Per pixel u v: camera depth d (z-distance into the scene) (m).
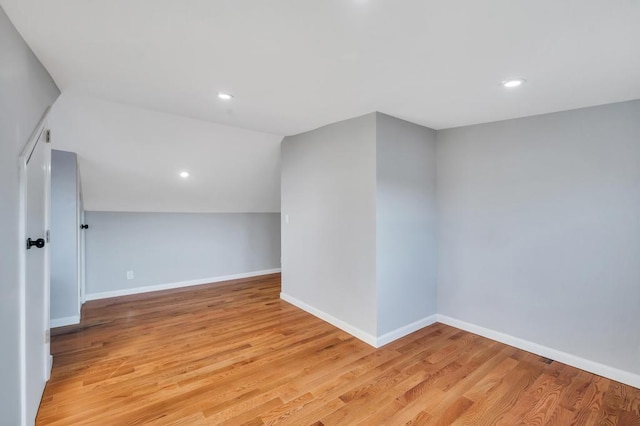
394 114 2.78
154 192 4.17
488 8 1.25
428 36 1.48
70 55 1.72
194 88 2.20
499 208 2.90
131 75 1.98
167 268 4.73
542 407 1.98
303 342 2.87
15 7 1.27
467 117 2.81
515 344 2.81
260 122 3.11
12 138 1.40
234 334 3.05
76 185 3.31
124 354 2.63
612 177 2.30
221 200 4.80
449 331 3.15
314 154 3.44
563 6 1.23
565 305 2.53
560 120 2.54
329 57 1.71
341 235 3.12
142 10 1.30
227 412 1.91
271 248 5.80
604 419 1.87
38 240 1.73
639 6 1.22
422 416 1.89
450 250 3.28
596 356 2.38
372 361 2.53
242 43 1.58
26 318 1.60
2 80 1.27
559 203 2.55
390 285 2.89
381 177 2.78
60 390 2.10
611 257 2.31
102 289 4.25
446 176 3.29
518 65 1.77
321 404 1.99
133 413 1.88
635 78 1.90
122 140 3.22
